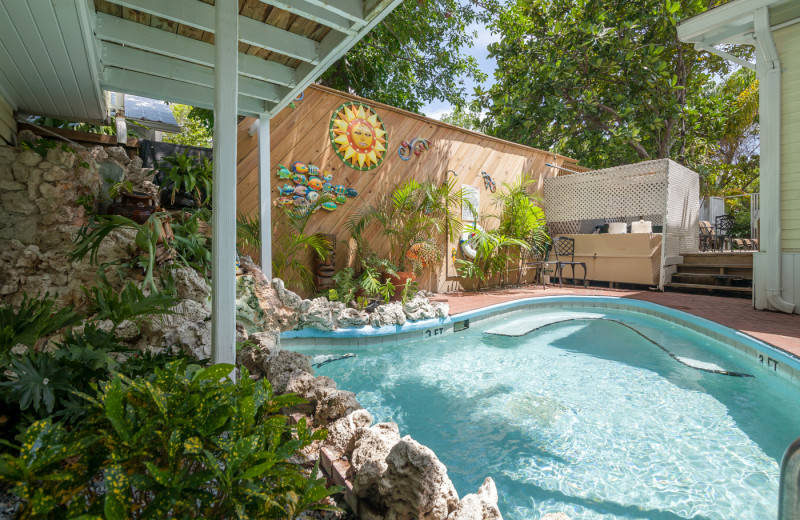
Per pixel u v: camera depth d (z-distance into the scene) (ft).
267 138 15.07
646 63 36.83
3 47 9.25
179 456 3.58
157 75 11.66
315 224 20.63
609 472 6.95
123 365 6.55
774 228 17.71
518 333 17.24
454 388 11.02
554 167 32.91
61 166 11.15
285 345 14.35
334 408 7.18
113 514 2.82
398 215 23.21
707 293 23.72
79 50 9.48
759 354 12.47
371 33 31.12
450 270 26.43
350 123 21.61
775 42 17.67
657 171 26.84
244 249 18.16
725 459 7.34
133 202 12.07
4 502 4.46
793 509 2.49
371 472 5.14
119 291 10.67
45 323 5.90
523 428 8.65
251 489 3.44
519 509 5.97
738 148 56.65
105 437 3.43
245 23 9.61
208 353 9.50
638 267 27.09
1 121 11.59
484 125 47.75
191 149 17.21
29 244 10.66
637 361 13.29
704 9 36.37
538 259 31.24
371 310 17.13
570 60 37.88
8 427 5.19
